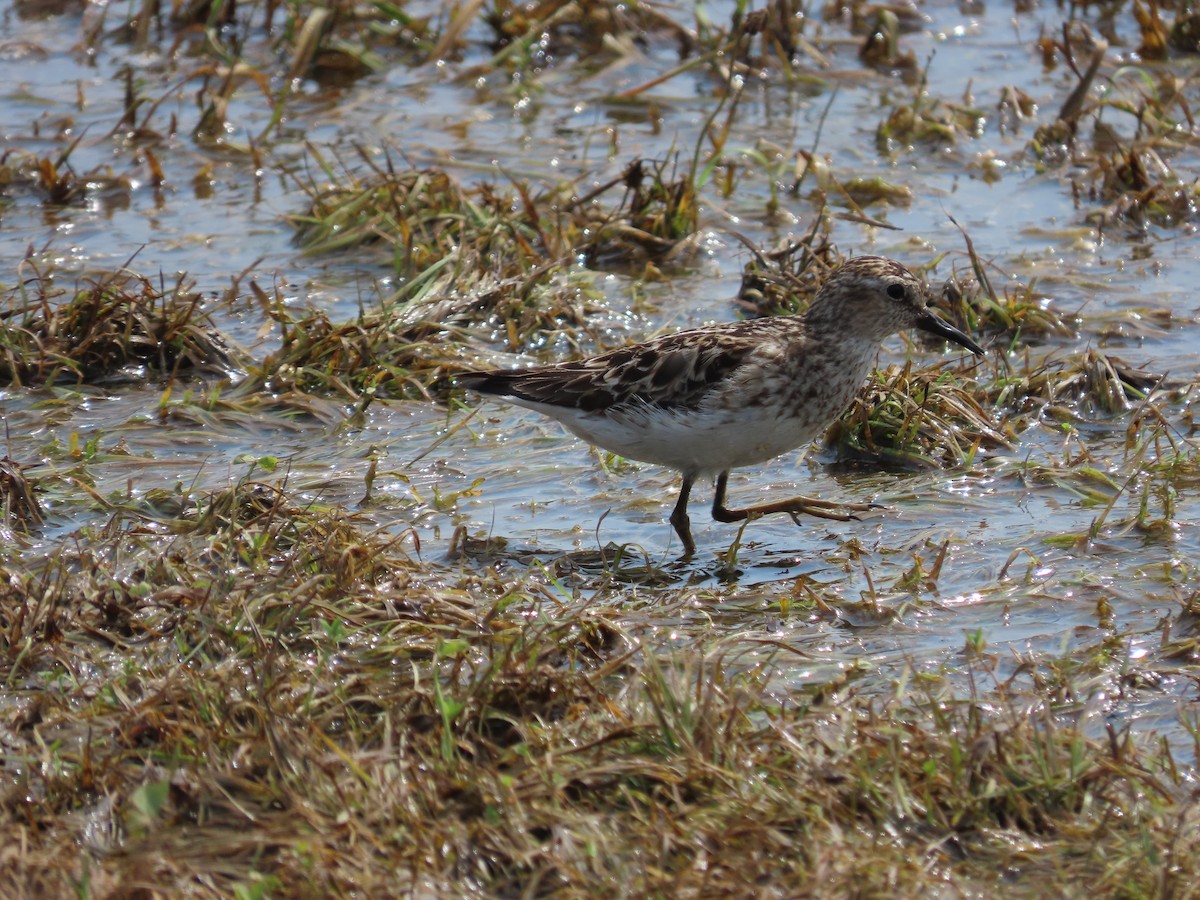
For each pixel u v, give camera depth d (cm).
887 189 1972
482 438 1470
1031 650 1052
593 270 1831
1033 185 1998
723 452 1265
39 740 905
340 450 1440
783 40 2364
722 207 1964
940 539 1245
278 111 2152
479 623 1064
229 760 879
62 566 1117
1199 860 790
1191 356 1568
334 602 1079
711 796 844
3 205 1988
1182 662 1021
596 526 1298
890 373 1491
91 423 1495
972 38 2450
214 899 776
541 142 2144
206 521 1227
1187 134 2059
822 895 767
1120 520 1246
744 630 1093
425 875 792
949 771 858
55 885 786
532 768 868
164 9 2545
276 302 1617
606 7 2425
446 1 2527
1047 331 1634
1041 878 798
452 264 1725
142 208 1992
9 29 2516
